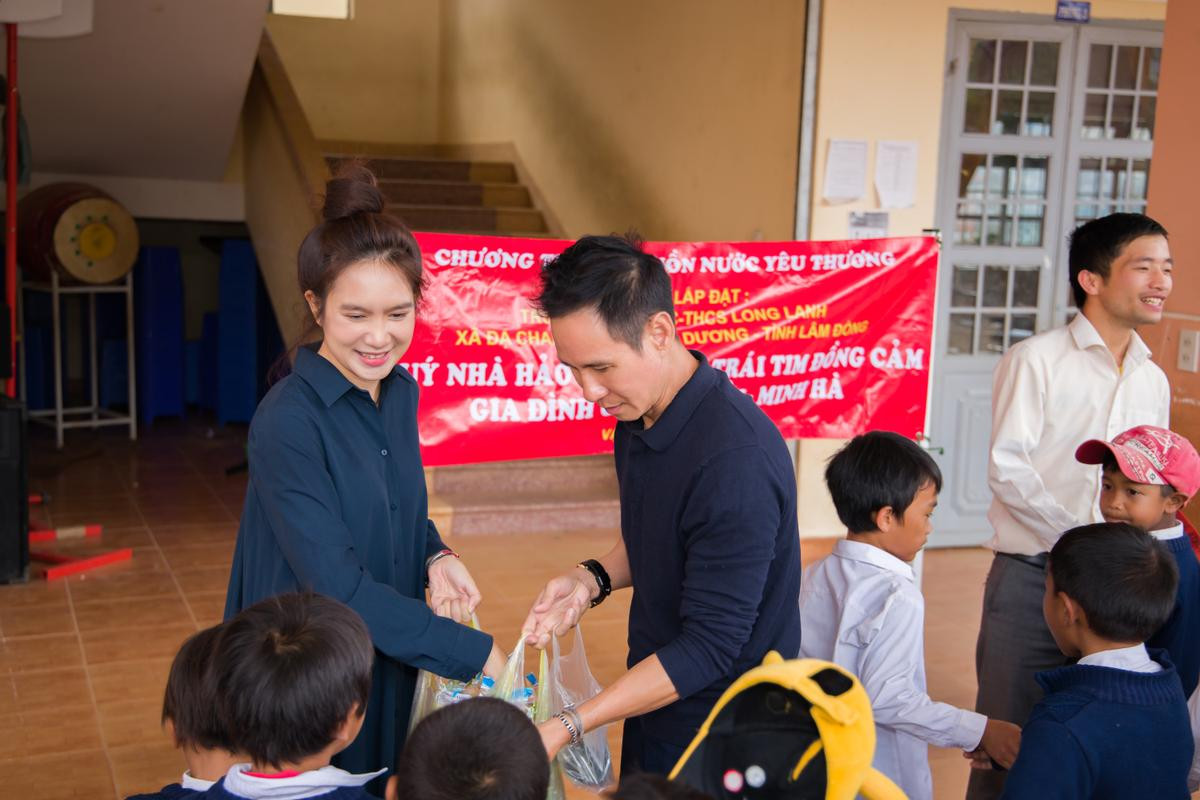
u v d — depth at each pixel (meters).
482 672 1.71
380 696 1.78
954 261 5.39
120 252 6.93
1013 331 5.55
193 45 6.11
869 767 1.22
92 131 6.82
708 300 3.68
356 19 9.20
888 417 3.87
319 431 1.69
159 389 7.89
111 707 3.34
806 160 5.05
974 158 5.34
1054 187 5.47
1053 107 5.40
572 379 3.46
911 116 5.16
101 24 5.80
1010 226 5.46
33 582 4.51
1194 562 2.17
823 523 5.36
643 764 1.72
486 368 3.37
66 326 8.29
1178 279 3.18
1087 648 1.71
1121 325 2.41
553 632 1.75
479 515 5.34
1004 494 2.38
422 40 9.41
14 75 4.89
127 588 4.47
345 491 1.72
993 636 2.46
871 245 3.76
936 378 5.41
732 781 1.19
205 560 4.86
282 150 6.08
